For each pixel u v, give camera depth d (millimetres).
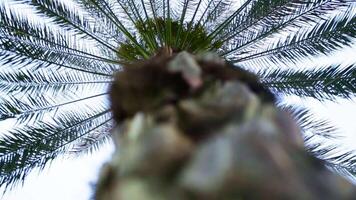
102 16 7723
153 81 1685
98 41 7742
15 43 7223
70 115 7613
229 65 1933
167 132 1348
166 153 1293
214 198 1171
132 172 1306
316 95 6996
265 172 1187
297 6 7133
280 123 1506
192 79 1661
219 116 1402
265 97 1760
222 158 1219
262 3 7340
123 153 1441
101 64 7785
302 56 7410
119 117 1793
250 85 1811
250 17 7500
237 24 7602
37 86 7555
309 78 6977
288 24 7324
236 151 1230
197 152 1268
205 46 7262
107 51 7785
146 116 1547
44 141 7238
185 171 1235
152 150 1313
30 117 7430
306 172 1235
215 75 1737
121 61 7480
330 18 7066
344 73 6781
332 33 7059
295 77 7047
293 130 1530
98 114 7758
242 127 1330
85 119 7711
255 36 7570
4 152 6867
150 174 1270
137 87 1700
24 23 7207
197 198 1185
